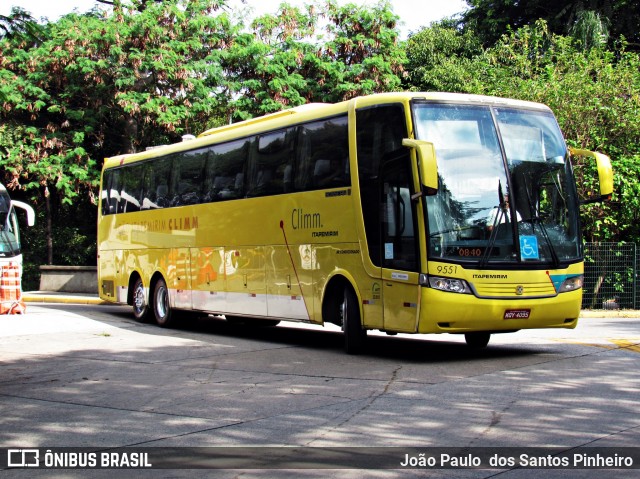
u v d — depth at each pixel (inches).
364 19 1147.3
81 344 577.3
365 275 480.1
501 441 268.1
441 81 1234.6
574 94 908.6
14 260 866.1
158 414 326.6
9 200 900.0
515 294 447.5
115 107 1157.7
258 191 591.5
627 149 911.0
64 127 1180.5
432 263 436.1
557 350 497.0
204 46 1159.6
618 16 1461.6
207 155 667.4
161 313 729.0
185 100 1118.4
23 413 334.3
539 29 1122.0
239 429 295.6
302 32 1144.8
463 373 410.3
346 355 497.7
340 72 1139.9
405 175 450.3
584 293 856.9
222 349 541.3
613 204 888.9
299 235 542.0
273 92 1130.7
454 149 453.4
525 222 458.3
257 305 593.0
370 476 232.8
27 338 618.5
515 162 465.7
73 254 1299.2
